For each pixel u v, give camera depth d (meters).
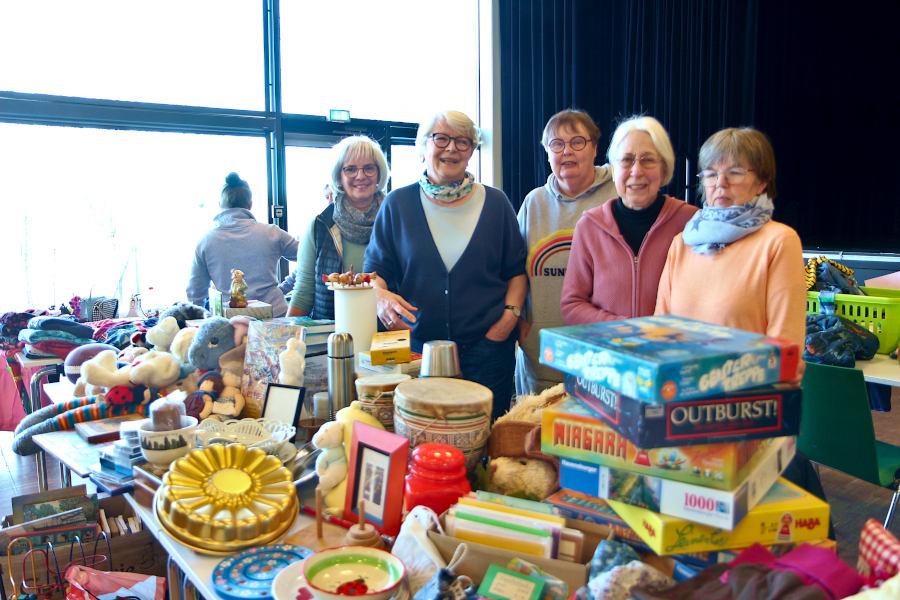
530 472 1.21
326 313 2.49
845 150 5.82
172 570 1.44
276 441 1.47
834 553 0.84
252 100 4.77
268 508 1.25
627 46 5.30
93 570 1.60
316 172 5.14
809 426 2.44
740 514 0.85
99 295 4.28
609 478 0.92
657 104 5.42
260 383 1.77
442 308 2.17
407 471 1.22
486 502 1.09
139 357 2.05
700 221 1.69
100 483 1.50
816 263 3.22
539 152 5.26
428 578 1.00
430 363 1.47
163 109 4.35
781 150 6.07
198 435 1.53
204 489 1.27
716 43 5.70
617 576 0.85
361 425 1.29
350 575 1.02
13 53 3.85
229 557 1.16
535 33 5.21
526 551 0.99
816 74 5.84
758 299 1.58
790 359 0.87
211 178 4.68
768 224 1.61
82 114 4.07
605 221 1.98
